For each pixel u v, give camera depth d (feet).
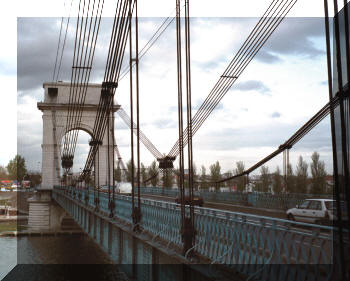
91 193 63.98
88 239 138.62
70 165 107.65
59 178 171.32
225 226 18.93
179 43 25.05
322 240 12.96
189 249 21.81
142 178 170.40
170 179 136.67
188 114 23.32
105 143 165.07
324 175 82.53
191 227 22.53
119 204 41.14
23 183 237.25
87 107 173.68
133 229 32.63
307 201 45.14
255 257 16.16
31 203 167.94
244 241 17.12
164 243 26.45
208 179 151.02
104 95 51.19
